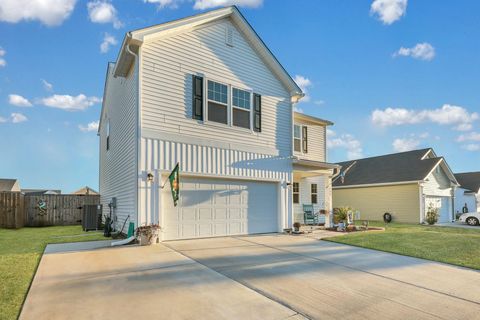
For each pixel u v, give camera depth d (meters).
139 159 8.38
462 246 8.63
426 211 20.08
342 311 3.86
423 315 3.77
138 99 8.51
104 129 15.80
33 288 4.51
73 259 6.36
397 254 7.47
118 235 9.89
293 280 5.12
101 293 4.34
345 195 24.03
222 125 10.22
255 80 11.39
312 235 10.68
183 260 6.36
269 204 11.38
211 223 9.74
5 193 14.20
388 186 21.47
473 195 27.00
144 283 4.81
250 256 6.91
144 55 8.73
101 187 16.55
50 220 16.22
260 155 11.18
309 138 16.53
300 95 12.29
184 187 9.27
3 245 8.20
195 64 9.80
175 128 9.12
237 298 4.23
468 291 4.70
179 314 3.66
